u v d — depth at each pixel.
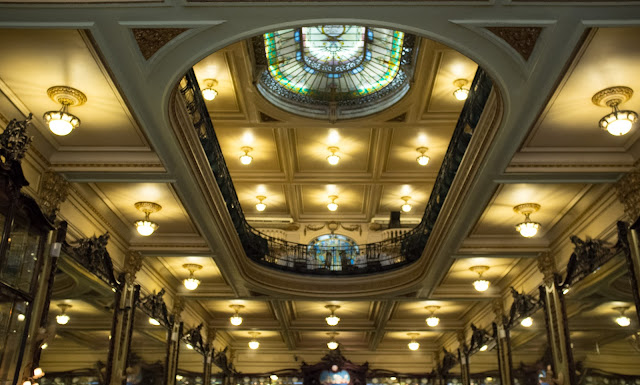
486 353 15.66
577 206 9.91
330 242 17.84
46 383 8.05
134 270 11.73
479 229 11.12
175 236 11.66
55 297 8.27
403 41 10.16
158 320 13.23
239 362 22.50
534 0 5.36
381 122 12.01
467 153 8.71
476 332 16.70
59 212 8.76
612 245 8.88
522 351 12.80
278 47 10.91
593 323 9.28
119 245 11.20
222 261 12.49
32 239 7.70
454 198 9.93
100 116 7.68
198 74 10.58
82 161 8.54
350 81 12.02
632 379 8.02
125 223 11.07
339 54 11.48
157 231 11.44
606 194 9.18
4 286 6.87
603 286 8.98
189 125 8.09
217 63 10.24
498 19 5.67
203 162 9.09
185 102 8.17
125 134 8.15
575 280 10.12
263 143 13.56
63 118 7.08
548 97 6.73
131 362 11.35
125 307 10.92
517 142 7.74
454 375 19.48
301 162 14.53
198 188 9.33
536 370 11.88
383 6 5.60
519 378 13.01
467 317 17.75
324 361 21.95
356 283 14.99
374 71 11.73
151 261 12.84
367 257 16.39
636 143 8.12
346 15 5.76
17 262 7.26
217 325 18.59
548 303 11.40
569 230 10.59
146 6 5.55
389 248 16.22
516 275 13.50
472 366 17.25
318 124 12.04
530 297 12.38
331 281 15.06
